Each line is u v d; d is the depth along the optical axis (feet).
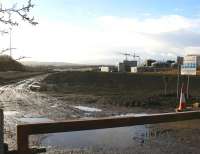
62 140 38.11
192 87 135.85
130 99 84.02
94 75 215.51
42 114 63.00
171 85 146.72
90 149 34.12
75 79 199.93
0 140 10.71
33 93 121.60
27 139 11.27
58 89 140.36
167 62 377.30
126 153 32.22
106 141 37.78
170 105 74.43
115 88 141.90
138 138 39.04
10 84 175.63
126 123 12.86
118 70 364.79
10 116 60.18
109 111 67.82
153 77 188.03
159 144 35.94
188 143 36.29
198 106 65.26
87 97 98.99
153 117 13.50
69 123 11.81
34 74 342.85
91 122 12.18
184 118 14.32
